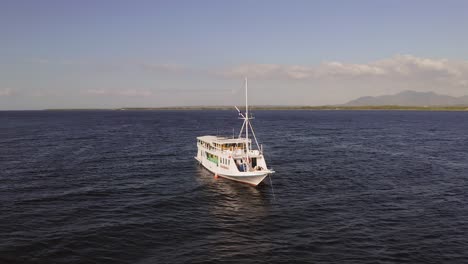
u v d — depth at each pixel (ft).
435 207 144.66
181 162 253.24
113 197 160.04
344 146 343.46
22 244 106.11
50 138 403.95
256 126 643.45
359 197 160.15
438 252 102.68
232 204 150.82
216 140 218.38
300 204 150.20
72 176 201.67
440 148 325.62
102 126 628.28
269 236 114.93
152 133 484.74
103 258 98.43
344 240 111.24
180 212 139.85
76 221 127.24
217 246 107.04
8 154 279.49
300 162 251.19
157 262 96.22
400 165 238.48
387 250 103.91
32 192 165.89
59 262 95.71
